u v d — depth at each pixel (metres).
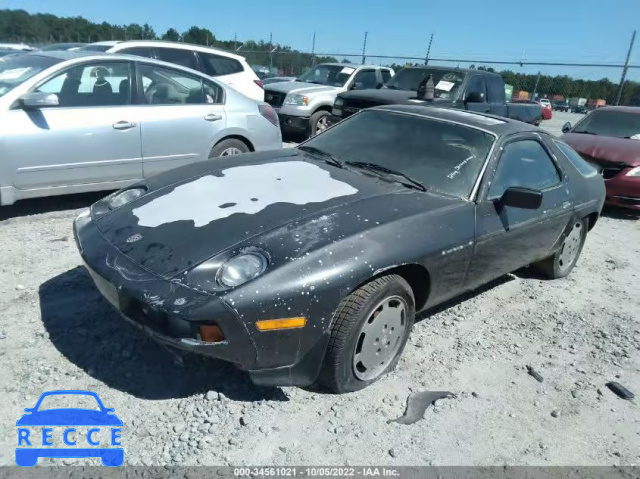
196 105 5.80
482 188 3.45
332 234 2.69
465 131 3.81
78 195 5.88
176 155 5.64
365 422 2.65
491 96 10.03
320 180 3.34
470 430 2.70
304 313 2.47
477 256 3.37
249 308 2.36
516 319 4.00
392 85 10.26
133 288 2.45
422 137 3.84
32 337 3.03
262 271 2.44
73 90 5.00
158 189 3.28
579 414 2.94
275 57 21.19
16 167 4.62
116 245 2.76
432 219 3.08
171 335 2.38
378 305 2.76
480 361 3.35
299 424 2.59
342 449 2.46
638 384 3.30
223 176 3.39
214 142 5.91
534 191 3.28
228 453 2.36
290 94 10.51
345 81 11.30
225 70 9.04
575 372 3.36
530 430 2.76
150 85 5.48
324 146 4.09
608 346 3.74
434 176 3.50
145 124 5.34
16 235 4.56
